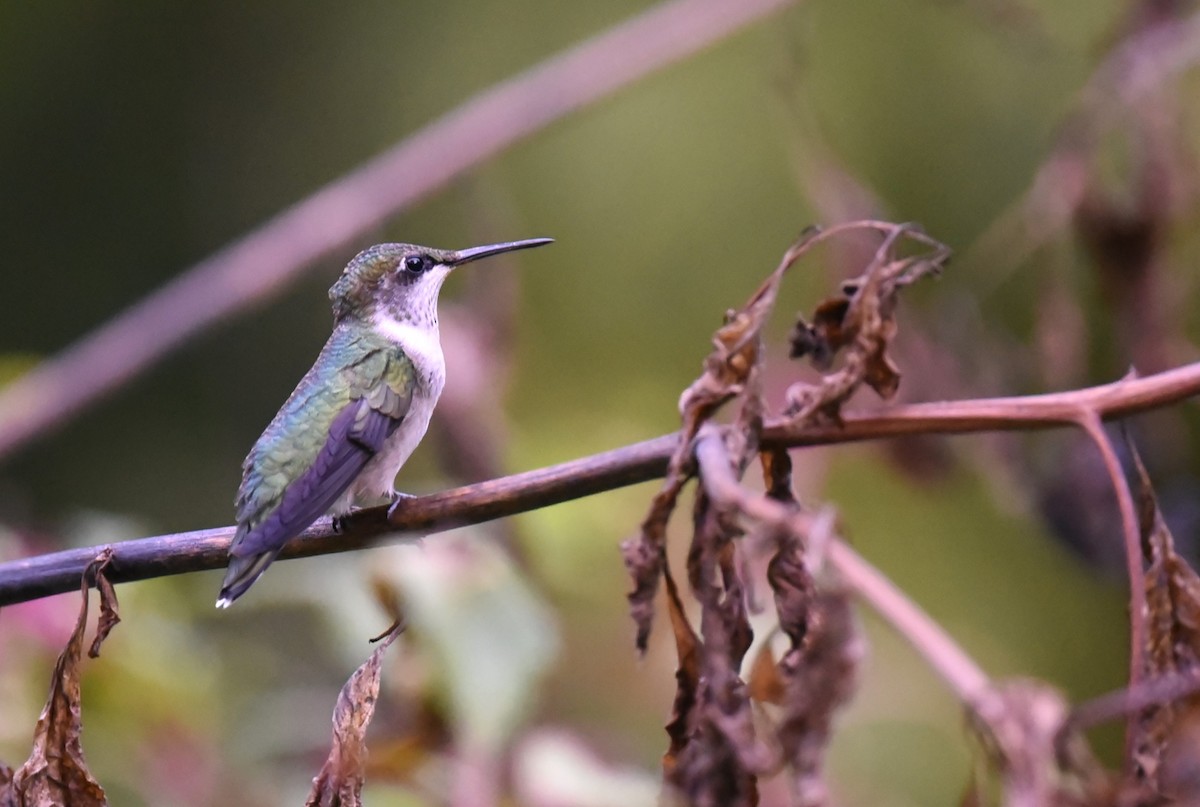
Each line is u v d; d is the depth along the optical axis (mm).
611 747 8531
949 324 9305
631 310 14102
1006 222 9523
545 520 8562
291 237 10656
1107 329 10078
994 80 13281
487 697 6805
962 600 12062
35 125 18062
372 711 4961
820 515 3852
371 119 16719
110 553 5324
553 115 10773
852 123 13570
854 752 9711
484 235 11109
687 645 4551
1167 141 8477
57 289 18156
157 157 18000
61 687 5098
